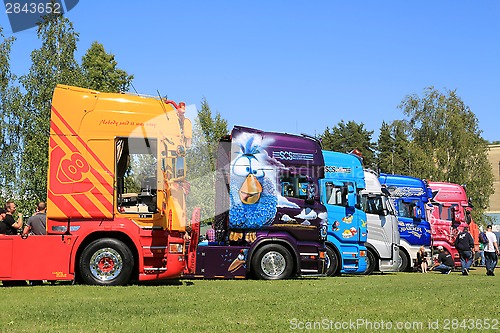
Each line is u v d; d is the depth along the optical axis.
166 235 16.58
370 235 25.47
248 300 13.23
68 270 16.11
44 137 37.16
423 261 29.22
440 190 33.97
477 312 11.71
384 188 25.92
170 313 11.14
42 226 16.91
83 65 48.34
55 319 10.34
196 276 19.73
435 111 66.38
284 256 20.06
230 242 20.20
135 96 16.97
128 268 16.25
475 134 66.38
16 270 15.92
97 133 16.55
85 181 16.39
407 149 65.81
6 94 39.03
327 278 21.00
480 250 37.47
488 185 65.38
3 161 38.03
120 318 10.50
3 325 9.72
